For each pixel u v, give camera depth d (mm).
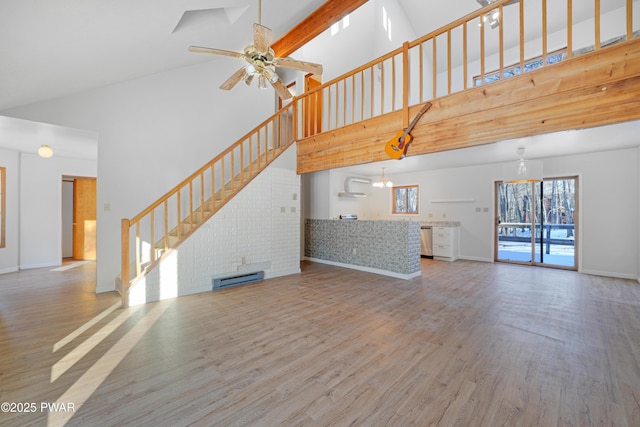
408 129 3410
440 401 1811
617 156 5070
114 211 4379
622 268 5043
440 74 7910
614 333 2783
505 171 5172
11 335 2756
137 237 3748
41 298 3939
